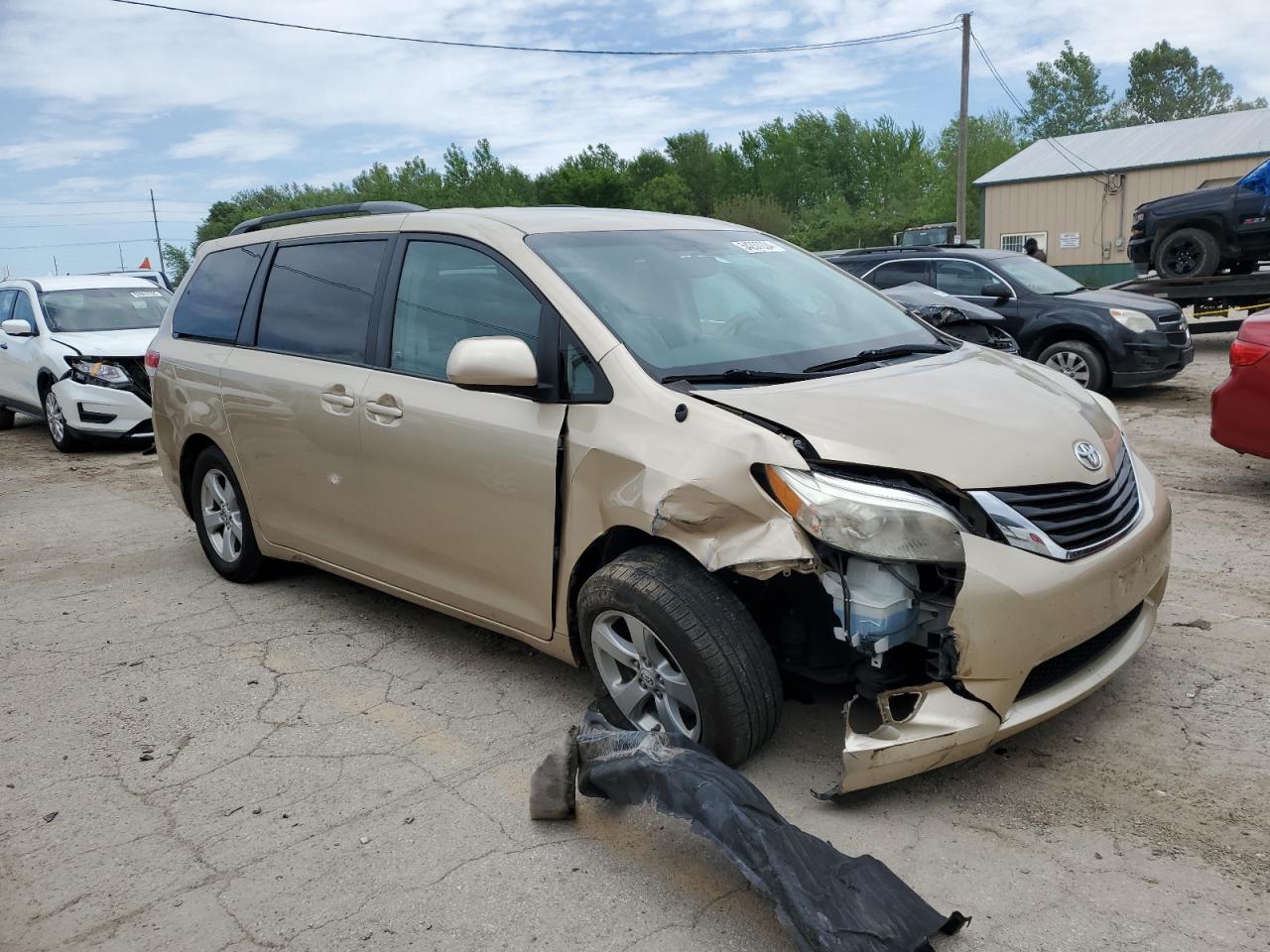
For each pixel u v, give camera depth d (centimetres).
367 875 297
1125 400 1094
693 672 313
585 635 350
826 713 373
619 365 344
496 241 394
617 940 263
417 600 434
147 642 491
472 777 349
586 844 306
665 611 313
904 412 317
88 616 536
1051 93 7600
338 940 270
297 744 380
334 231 480
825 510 288
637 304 372
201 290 566
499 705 402
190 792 350
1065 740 349
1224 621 443
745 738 316
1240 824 296
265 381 484
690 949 258
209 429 530
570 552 350
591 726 328
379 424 418
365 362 438
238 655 467
